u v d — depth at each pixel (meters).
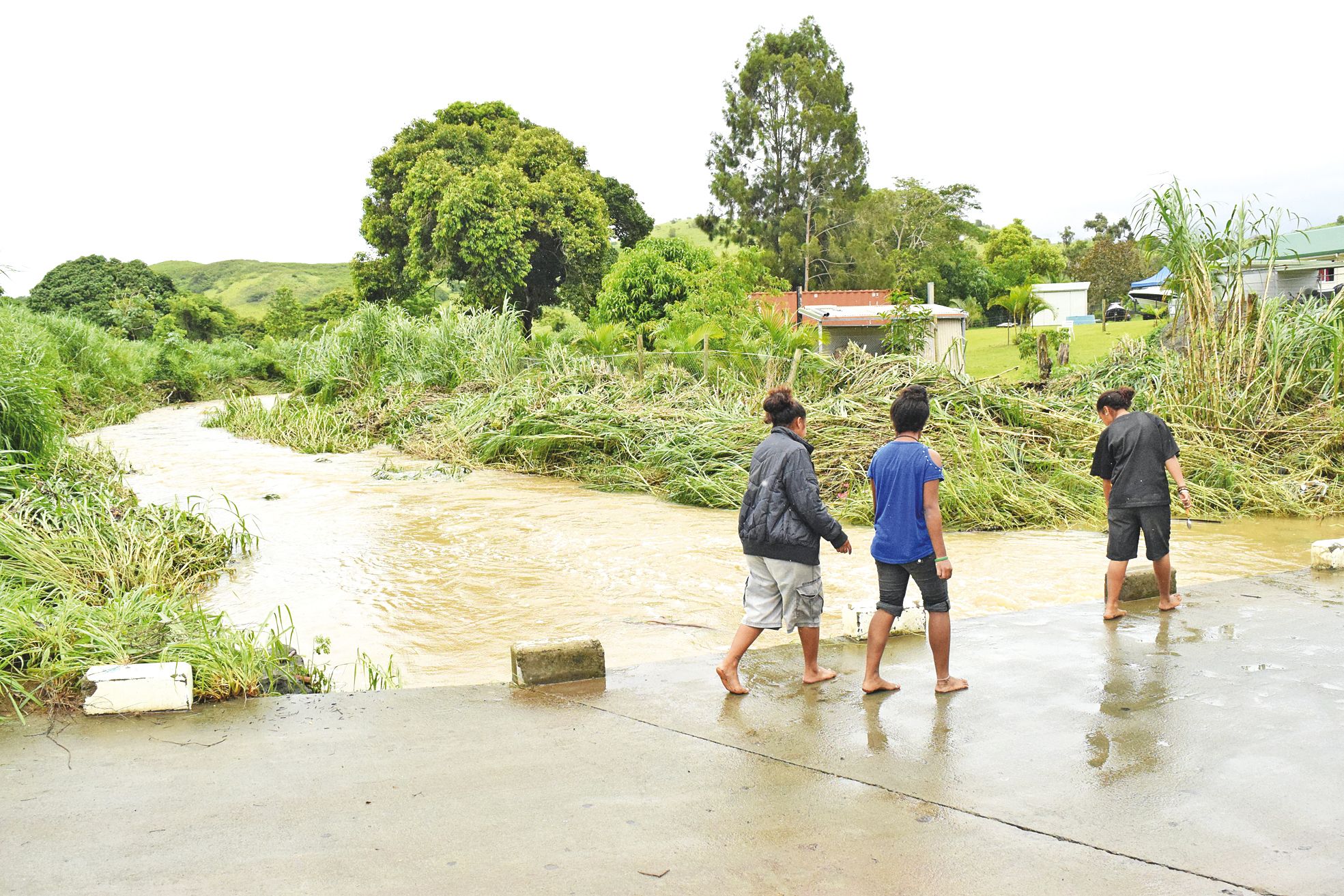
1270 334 12.61
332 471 16.02
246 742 4.46
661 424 15.03
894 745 4.40
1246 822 3.52
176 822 3.60
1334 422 11.92
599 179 50.88
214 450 19.33
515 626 7.20
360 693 5.25
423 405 20.36
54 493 8.94
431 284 49.44
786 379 16.50
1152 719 4.61
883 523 5.05
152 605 6.15
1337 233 21.67
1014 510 10.80
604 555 9.52
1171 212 12.98
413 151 47.22
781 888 3.12
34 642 5.33
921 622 6.38
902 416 5.10
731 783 4.00
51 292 68.69
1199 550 9.13
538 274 47.75
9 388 9.86
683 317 24.36
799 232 59.38
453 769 4.16
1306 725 4.46
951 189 77.75
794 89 59.31
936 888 3.11
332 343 25.33
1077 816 3.62
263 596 8.13
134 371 32.75
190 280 187.88
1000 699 4.99
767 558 5.10
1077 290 58.31
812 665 5.35
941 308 33.59
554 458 15.85
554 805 3.78
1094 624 6.38
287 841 3.45
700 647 6.55
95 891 3.08
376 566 9.22
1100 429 12.66
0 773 4.06
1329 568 7.82
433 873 3.21
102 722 4.71
